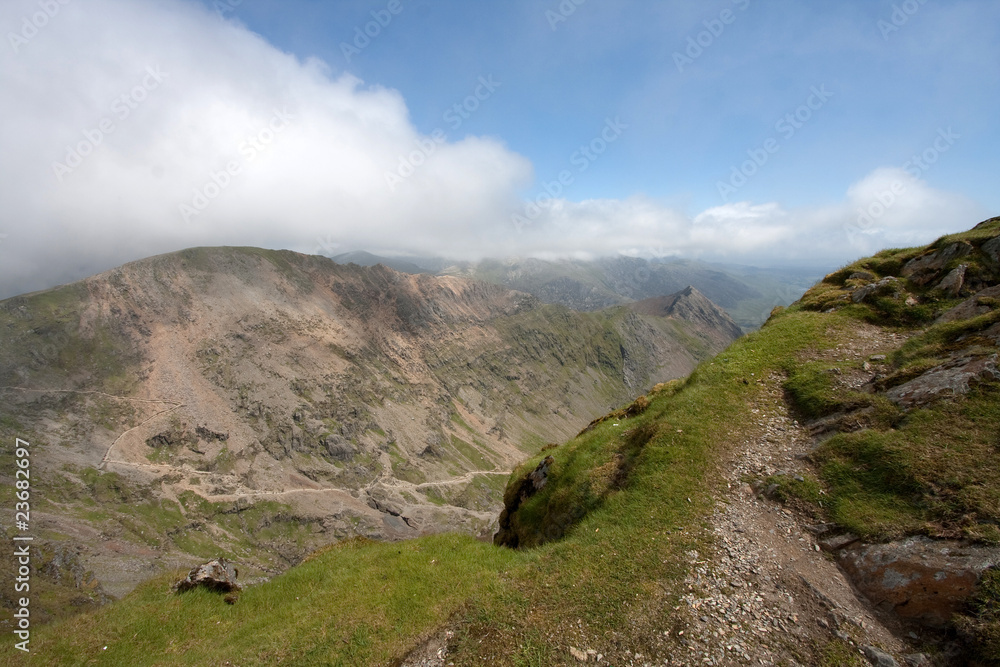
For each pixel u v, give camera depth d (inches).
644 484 780.0
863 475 657.6
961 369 716.7
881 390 799.1
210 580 872.9
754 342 1127.0
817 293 1337.4
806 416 851.4
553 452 1136.2
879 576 528.4
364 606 693.3
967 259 1101.1
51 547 5497.1
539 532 939.3
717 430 854.5
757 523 660.1
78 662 686.5
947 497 564.1
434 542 889.5
